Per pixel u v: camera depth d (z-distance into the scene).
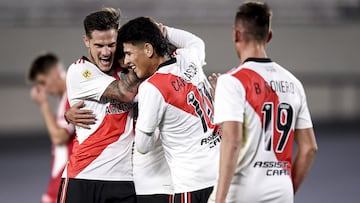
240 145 14.23
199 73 17.38
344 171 44.75
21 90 58.84
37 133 58.12
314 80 65.62
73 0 60.12
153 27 16.67
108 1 60.66
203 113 16.98
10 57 58.59
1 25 58.53
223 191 14.00
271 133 14.66
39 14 59.44
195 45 18.39
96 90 17.48
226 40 62.09
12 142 54.97
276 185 14.65
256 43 14.78
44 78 25.66
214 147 17.06
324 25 64.88
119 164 17.91
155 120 16.38
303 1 64.81
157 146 17.75
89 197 17.80
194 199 16.69
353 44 65.50
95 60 17.59
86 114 17.72
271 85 14.66
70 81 17.84
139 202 17.97
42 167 46.25
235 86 14.38
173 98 16.45
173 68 16.73
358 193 38.12
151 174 17.81
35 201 36.91
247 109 14.43
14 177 43.19
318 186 40.22
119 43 17.25
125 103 17.78
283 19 64.19
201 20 62.00
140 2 61.41
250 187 14.59
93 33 17.17
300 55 64.69
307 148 15.27
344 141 55.97
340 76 65.81
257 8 14.71
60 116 25.14
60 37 59.31
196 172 16.70
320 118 65.88
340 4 65.50
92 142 17.81
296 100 15.01
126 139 17.94
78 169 17.88
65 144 24.97
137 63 16.67
